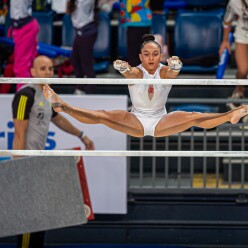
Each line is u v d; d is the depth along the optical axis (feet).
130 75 53.06
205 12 92.22
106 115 53.42
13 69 83.35
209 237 77.30
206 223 77.10
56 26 95.61
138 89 53.83
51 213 67.36
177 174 79.30
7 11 92.89
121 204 74.23
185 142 79.92
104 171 73.97
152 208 77.61
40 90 68.33
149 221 77.30
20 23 79.66
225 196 77.41
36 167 67.00
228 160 77.87
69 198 67.72
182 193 75.82
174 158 80.33
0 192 66.69
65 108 51.70
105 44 91.15
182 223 77.20
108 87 86.12
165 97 54.75
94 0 80.33
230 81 52.08
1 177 66.59
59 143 73.26
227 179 78.02
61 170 67.51
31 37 80.33
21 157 68.28
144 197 77.66
